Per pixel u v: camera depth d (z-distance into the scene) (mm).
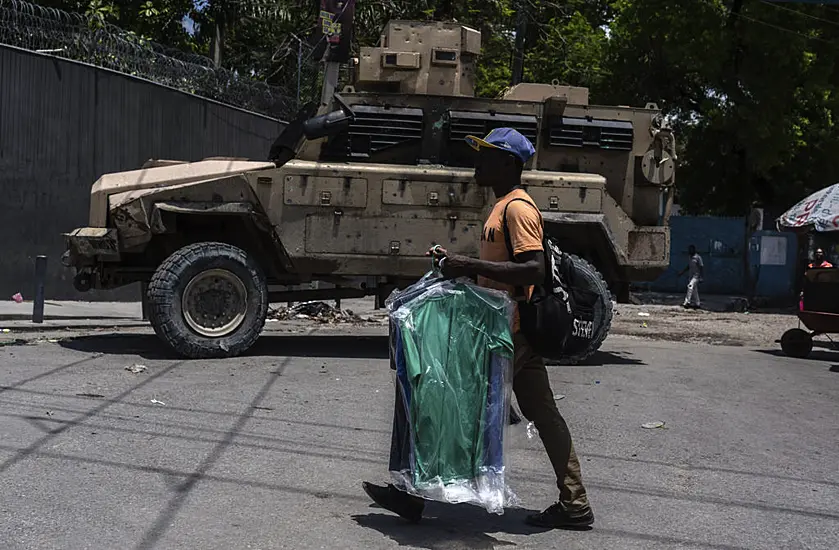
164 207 9039
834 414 7852
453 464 4031
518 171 4352
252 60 26812
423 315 4059
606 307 9766
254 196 9344
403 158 9930
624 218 10102
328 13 16469
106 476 4863
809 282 12508
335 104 9961
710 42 23484
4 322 11883
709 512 4773
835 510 4906
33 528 4016
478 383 4070
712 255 28094
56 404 6566
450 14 26000
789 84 24141
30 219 14391
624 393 8266
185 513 4324
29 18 14531
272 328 13000
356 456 5547
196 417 6379
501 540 4172
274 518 4320
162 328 8938
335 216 9508
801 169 27500
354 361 9438
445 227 9664
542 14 29172
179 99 17250
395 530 4230
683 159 28578
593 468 5602
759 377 9867
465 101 10055
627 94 27109
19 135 14047
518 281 4094
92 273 9727
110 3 20938
